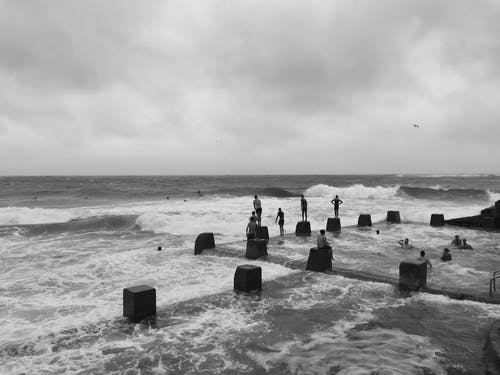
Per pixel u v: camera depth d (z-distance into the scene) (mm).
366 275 12820
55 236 23516
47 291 12195
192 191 60875
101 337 8523
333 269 13719
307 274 13398
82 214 31828
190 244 20281
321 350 7777
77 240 21984
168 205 40094
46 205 42875
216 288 11953
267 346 8039
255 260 15594
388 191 53281
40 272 14648
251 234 17266
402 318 9391
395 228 24188
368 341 8148
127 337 8531
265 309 10164
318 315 9703
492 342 7031
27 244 20734
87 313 10039
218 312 9977
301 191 70312
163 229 25656
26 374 6949
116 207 38500
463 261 15086
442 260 15148
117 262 15812
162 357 7602
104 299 11281
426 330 8664
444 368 6938
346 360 7316
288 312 9930
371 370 6891
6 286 12797
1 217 28641
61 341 8336
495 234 21906
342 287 11922
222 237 22406
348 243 18984
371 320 9312
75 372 7016
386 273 13336
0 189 74438
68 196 54250
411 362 7176
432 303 10383
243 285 11578
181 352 7809
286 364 7254
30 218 29469
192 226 25516
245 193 57281
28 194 58469
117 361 7441
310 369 7023
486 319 9227
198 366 7242
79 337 8531
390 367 6988
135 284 12766
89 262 15867
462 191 54781
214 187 81062
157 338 8461
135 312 9414
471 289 11320
